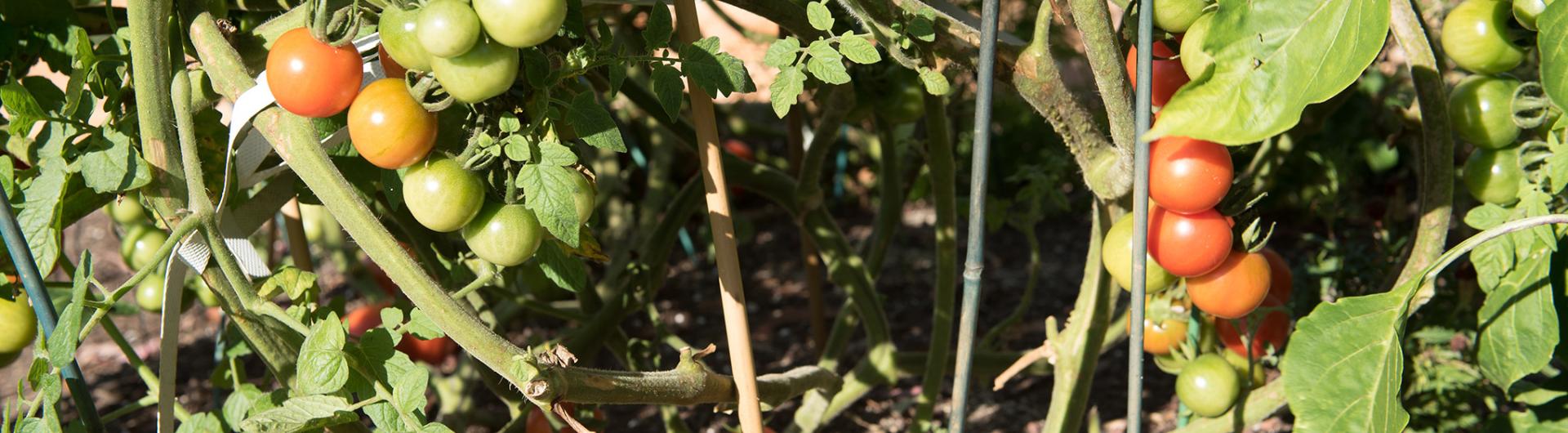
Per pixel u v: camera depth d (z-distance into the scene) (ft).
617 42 6.93
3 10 4.28
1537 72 5.59
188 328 9.91
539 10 3.53
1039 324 9.40
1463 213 6.23
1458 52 4.43
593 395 3.95
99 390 8.65
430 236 5.23
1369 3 3.53
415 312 4.09
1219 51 3.58
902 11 4.14
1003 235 11.89
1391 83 9.70
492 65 3.61
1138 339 3.89
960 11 4.84
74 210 4.36
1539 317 4.40
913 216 12.60
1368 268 6.42
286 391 4.33
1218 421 5.23
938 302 6.08
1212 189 3.98
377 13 3.78
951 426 4.19
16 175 4.27
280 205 4.58
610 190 10.17
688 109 7.01
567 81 3.95
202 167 4.25
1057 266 10.89
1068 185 12.75
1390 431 4.02
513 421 5.86
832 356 6.79
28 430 3.92
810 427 6.42
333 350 3.95
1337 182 8.76
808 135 10.64
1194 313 5.06
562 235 3.77
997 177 11.82
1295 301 6.61
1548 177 4.41
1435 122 4.45
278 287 4.36
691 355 4.20
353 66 3.71
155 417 8.10
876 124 6.66
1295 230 10.88
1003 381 5.24
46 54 4.34
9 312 4.25
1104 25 3.93
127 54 4.14
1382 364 4.07
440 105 3.69
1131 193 4.33
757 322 9.84
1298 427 4.06
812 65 3.93
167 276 4.05
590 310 6.35
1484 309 4.50
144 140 3.98
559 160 3.77
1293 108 3.55
